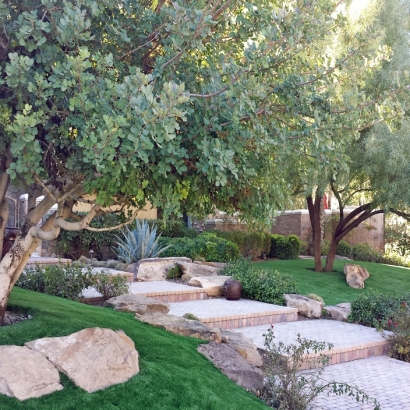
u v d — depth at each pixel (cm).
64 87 379
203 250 1462
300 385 569
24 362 418
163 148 401
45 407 389
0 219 557
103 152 354
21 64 384
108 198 431
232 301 1120
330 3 537
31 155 400
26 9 460
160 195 438
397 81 543
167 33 507
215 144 402
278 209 568
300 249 1975
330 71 514
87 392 423
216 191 522
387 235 2052
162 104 345
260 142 449
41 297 727
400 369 775
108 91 393
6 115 425
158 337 610
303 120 494
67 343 461
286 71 520
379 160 1240
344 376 730
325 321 1042
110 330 496
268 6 527
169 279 1302
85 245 1482
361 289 1346
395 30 1285
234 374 574
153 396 448
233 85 430
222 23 529
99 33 496
